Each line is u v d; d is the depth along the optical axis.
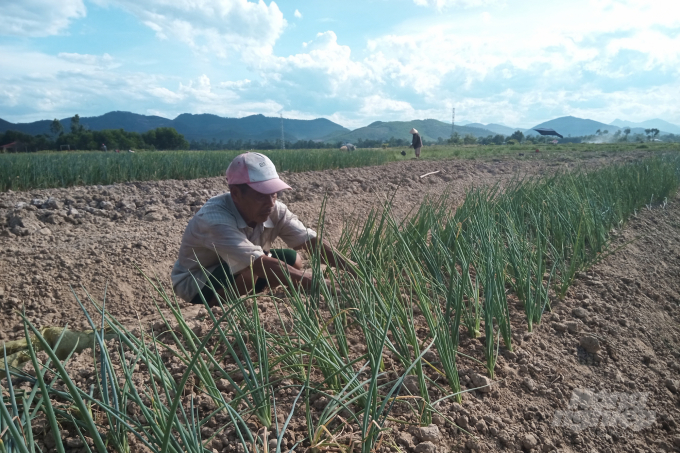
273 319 2.69
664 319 3.13
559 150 25.00
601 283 3.39
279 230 3.18
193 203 7.39
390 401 1.92
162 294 1.93
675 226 5.57
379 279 2.67
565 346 2.54
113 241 5.24
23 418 1.29
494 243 3.06
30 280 4.27
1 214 6.05
